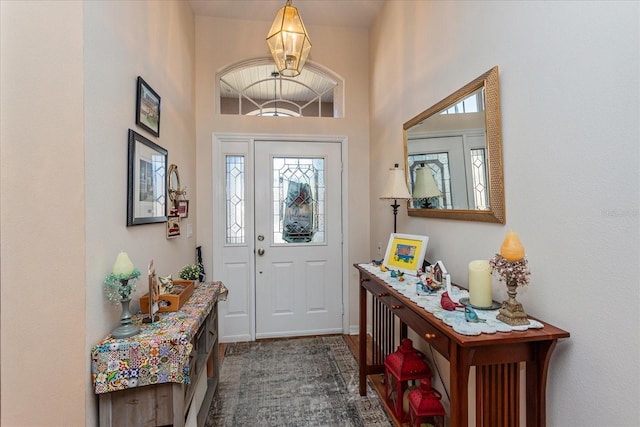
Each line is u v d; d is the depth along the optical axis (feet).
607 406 2.91
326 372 7.82
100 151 4.06
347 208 10.35
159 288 5.21
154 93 5.87
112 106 4.38
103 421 3.91
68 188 3.67
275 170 10.11
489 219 4.47
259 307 10.02
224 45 9.67
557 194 3.43
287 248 10.16
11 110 3.53
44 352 3.60
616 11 2.79
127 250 4.85
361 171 10.42
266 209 10.03
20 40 3.55
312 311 10.32
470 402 4.84
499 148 4.26
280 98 10.81
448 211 5.50
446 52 5.62
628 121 2.71
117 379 3.84
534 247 3.75
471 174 4.87
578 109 3.16
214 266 9.65
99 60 4.03
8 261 3.52
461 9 5.15
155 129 5.98
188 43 8.59
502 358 3.40
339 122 10.30
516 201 4.02
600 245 2.97
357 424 5.92
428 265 6.21
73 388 3.66
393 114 8.16
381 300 5.67
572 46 3.22
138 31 5.26
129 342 3.91
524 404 3.85
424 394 5.33
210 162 9.63
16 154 3.55
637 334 2.66
